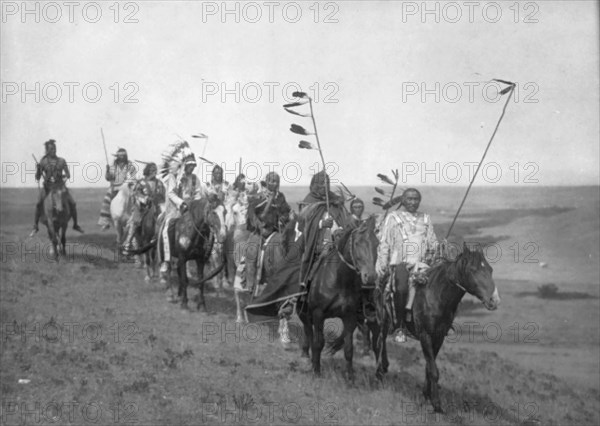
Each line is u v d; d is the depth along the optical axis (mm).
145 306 10969
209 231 10867
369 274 8703
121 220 11398
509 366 10773
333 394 9383
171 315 10883
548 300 10945
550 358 10898
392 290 8992
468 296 10961
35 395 9141
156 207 11430
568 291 10930
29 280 11086
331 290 9172
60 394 9172
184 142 11188
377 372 9641
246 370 9797
